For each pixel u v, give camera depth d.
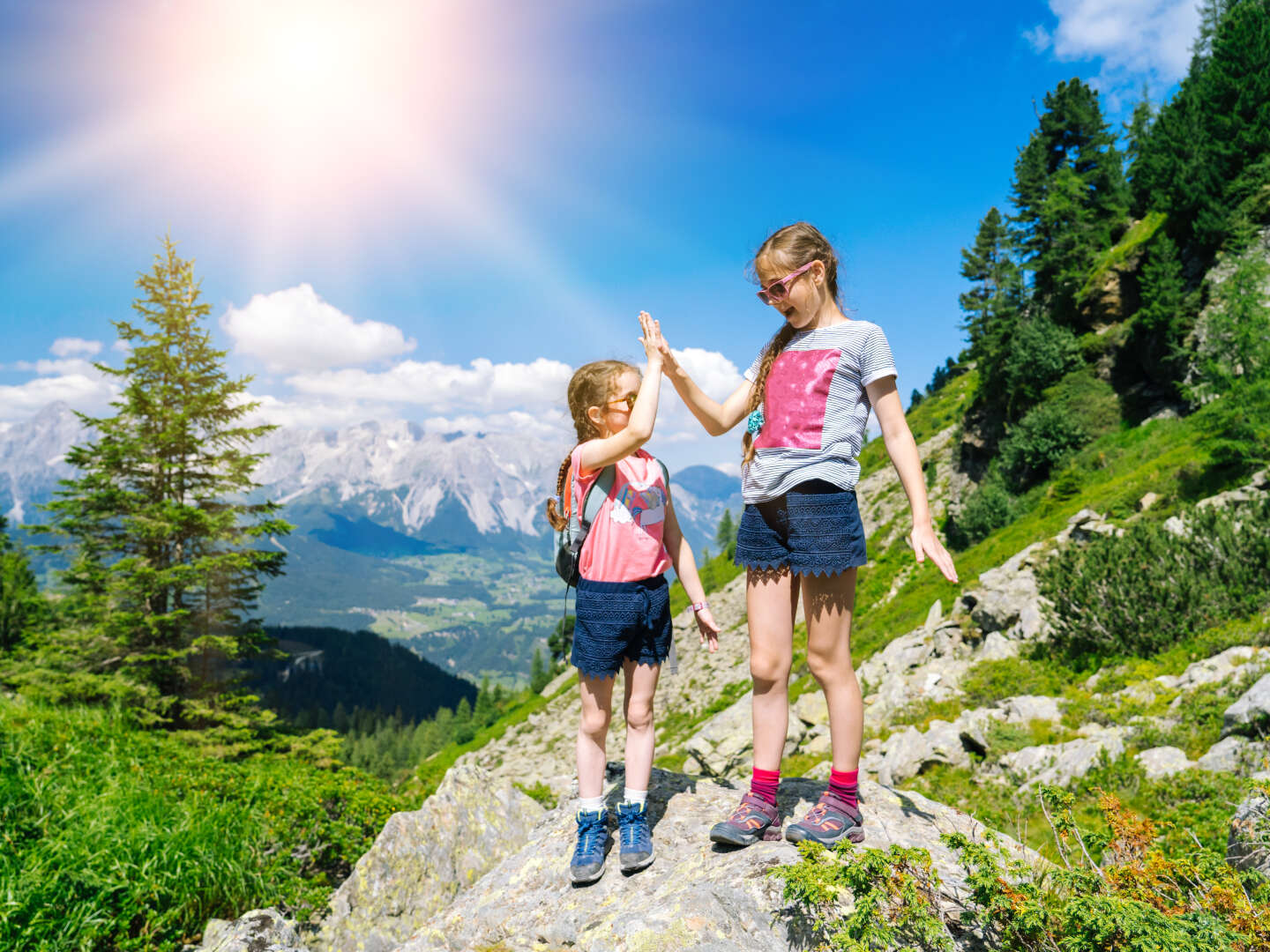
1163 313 26.53
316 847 6.08
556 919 2.31
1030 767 7.41
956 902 2.02
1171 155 28.64
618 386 2.50
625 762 2.47
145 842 4.89
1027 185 40.44
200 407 18.41
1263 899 2.13
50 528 17.55
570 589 2.59
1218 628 9.23
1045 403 31.48
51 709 9.09
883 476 50.19
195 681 17.00
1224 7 43.94
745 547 2.33
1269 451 14.78
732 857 2.23
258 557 18.14
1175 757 6.37
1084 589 10.89
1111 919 1.67
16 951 3.96
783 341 2.41
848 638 2.25
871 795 2.84
